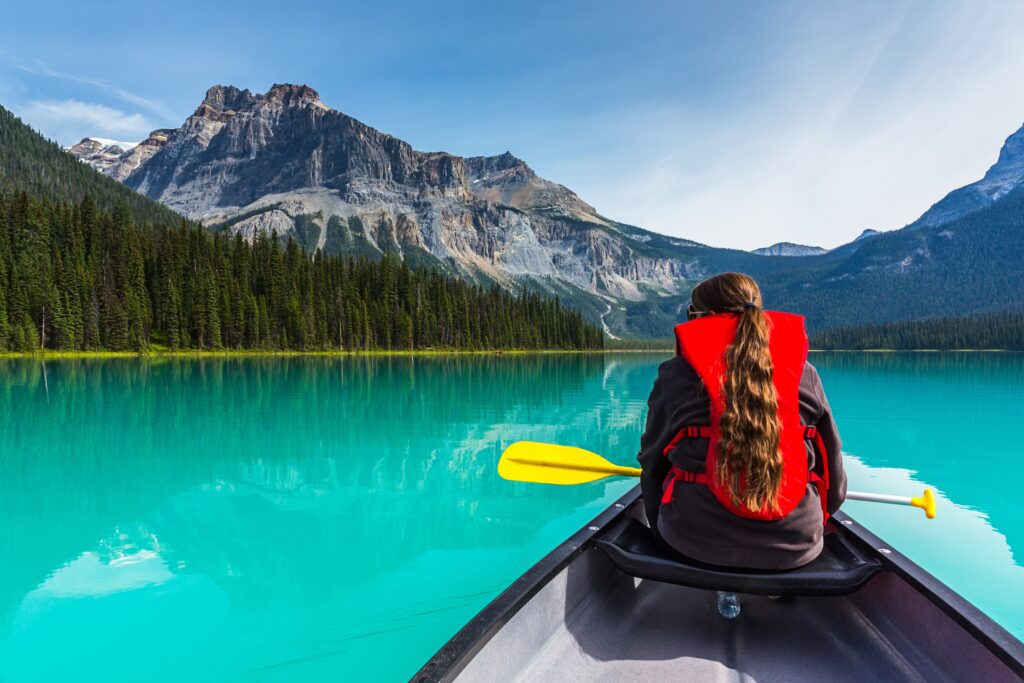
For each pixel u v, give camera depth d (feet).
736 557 7.45
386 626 13.75
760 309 7.70
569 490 25.99
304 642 13.04
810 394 7.43
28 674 11.80
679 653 8.03
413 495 25.05
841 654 7.88
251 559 17.99
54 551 18.66
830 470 7.92
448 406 58.65
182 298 238.68
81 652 12.64
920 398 65.00
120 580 16.40
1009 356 318.65
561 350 406.00
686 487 7.71
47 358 176.04
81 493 25.41
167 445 36.19
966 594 14.87
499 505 23.61
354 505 23.62
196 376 102.83
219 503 24.02
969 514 21.74
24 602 15.02
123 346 204.44
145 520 21.83
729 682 7.36
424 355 285.43
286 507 23.41
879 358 279.90
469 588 15.85
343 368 142.10
